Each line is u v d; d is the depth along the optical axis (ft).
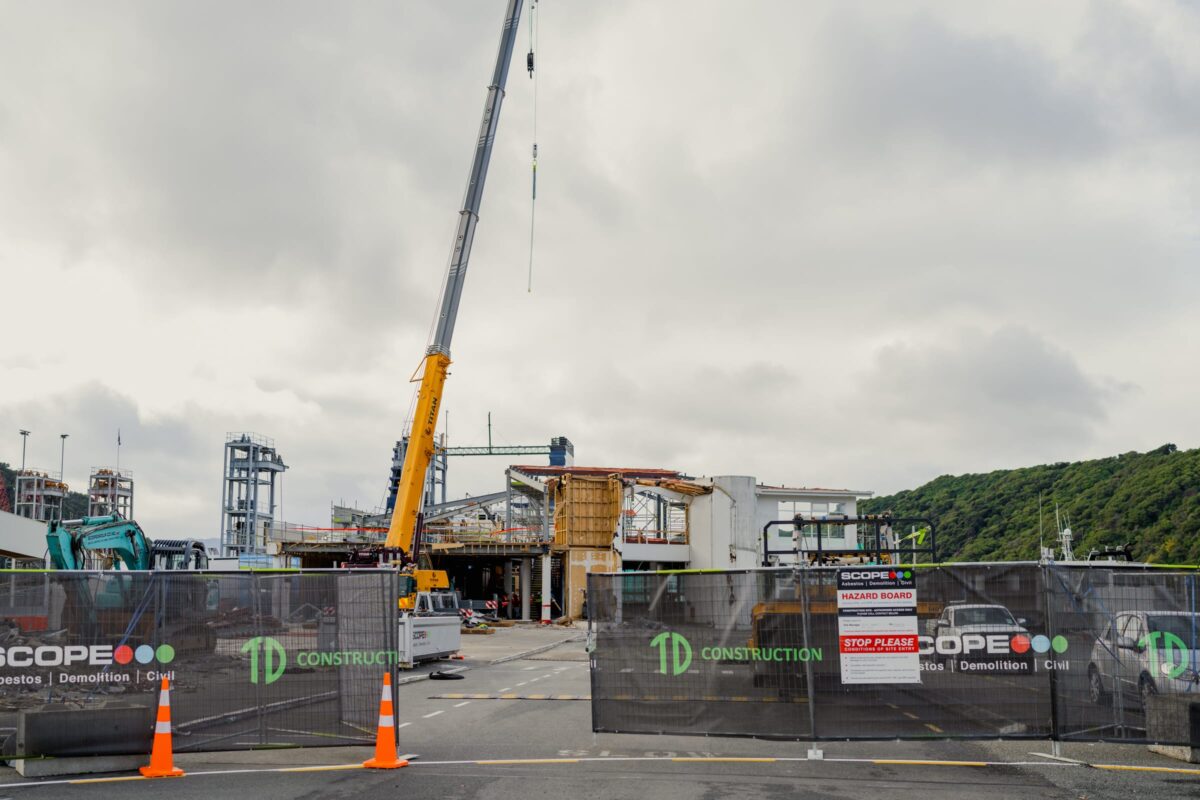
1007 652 37.09
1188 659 36.91
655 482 211.61
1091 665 36.91
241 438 295.69
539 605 228.63
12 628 37.14
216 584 38.19
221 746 37.17
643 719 39.06
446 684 72.28
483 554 212.23
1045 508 348.59
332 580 38.73
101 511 275.80
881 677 37.45
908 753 39.24
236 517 294.25
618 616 39.75
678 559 216.33
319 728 37.96
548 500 225.35
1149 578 37.52
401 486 112.37
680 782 33.42
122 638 37.42
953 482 459.73
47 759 35.60
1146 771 35.53
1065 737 36.47
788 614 38.27
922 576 37.70
